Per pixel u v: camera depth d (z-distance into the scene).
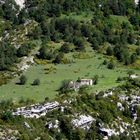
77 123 176.12
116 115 186.50
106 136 178.00
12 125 162.88
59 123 173.88
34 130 165.38
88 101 186.25
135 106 191.75
